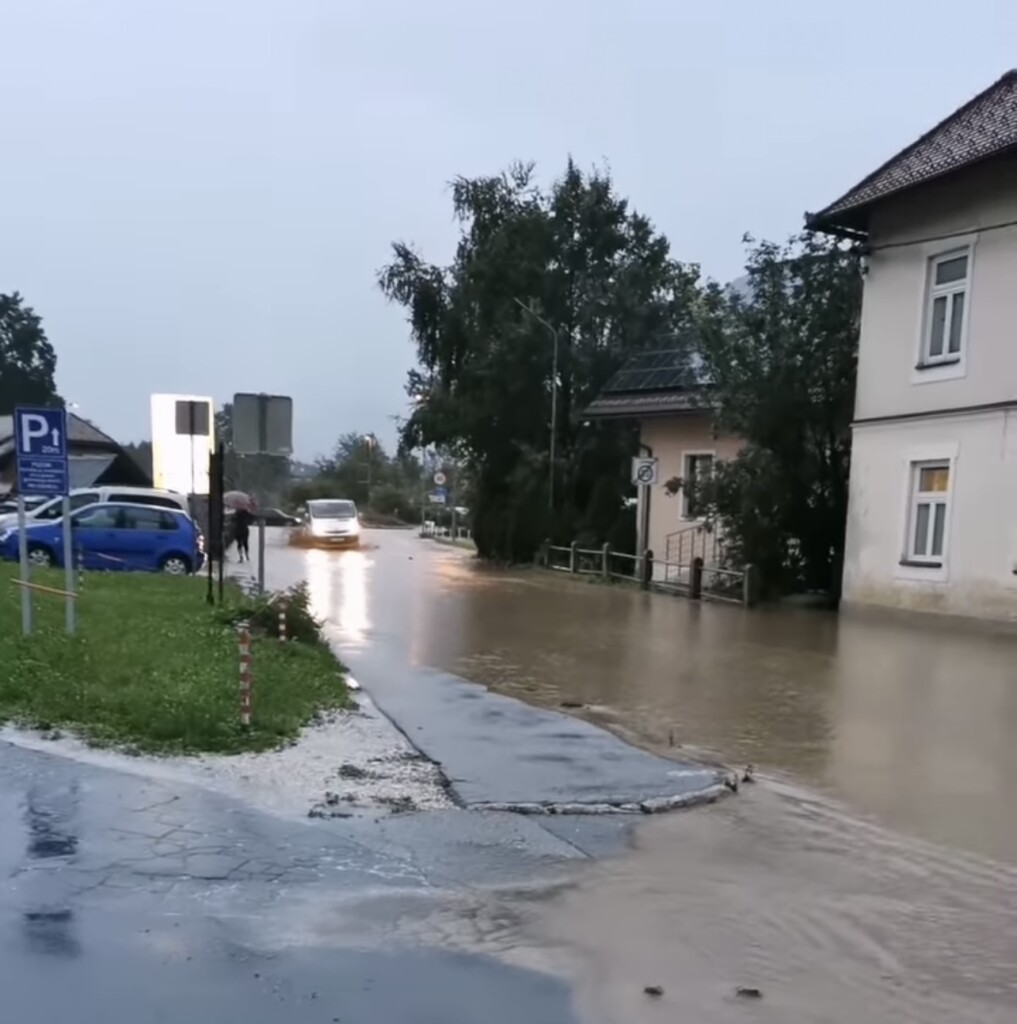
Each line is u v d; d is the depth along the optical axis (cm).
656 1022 408
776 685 1184
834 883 565
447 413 3544
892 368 1875
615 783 746
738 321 2181
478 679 1202
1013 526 1612
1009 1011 423
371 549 3984
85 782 687
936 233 1784
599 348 3525
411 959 459
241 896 520
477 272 3494
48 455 1163
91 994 416
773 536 2122
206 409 1647
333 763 767
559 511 3306
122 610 1450
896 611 1825
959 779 786
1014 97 1819
